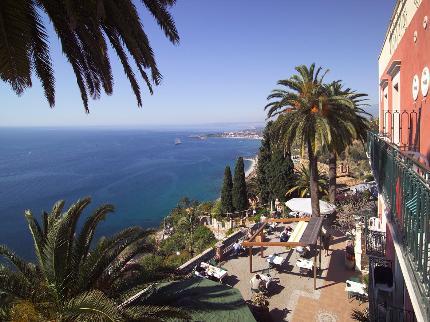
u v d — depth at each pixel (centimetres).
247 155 18612
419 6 686
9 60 515
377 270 957
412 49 755
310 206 2136
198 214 4003
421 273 367
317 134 1836
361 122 2173
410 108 777
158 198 7756
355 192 3047
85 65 816
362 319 1058
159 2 769
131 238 937
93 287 832
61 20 667
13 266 845
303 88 1939
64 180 10538
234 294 1055
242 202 3591
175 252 3073
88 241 932
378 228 1388
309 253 1714
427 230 349
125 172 12094
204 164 14388
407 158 470
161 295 992
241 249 1736
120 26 686
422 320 342
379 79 1385
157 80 820
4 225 5666
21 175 11838
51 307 748
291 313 1211
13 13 513
